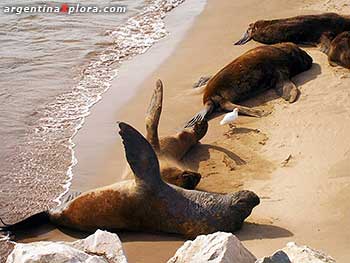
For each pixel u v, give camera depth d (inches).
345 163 382.9
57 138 455.2
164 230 341.4
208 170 396.8
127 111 490.3
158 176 342.3
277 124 442.3
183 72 550.0
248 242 319.0
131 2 773.9
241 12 685.3
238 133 438.3
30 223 355.9
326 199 351.3
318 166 385.1
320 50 556.1
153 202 338.6
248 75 485.4
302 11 661.9
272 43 582.2
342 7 658.8
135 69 569.6
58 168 416.5
